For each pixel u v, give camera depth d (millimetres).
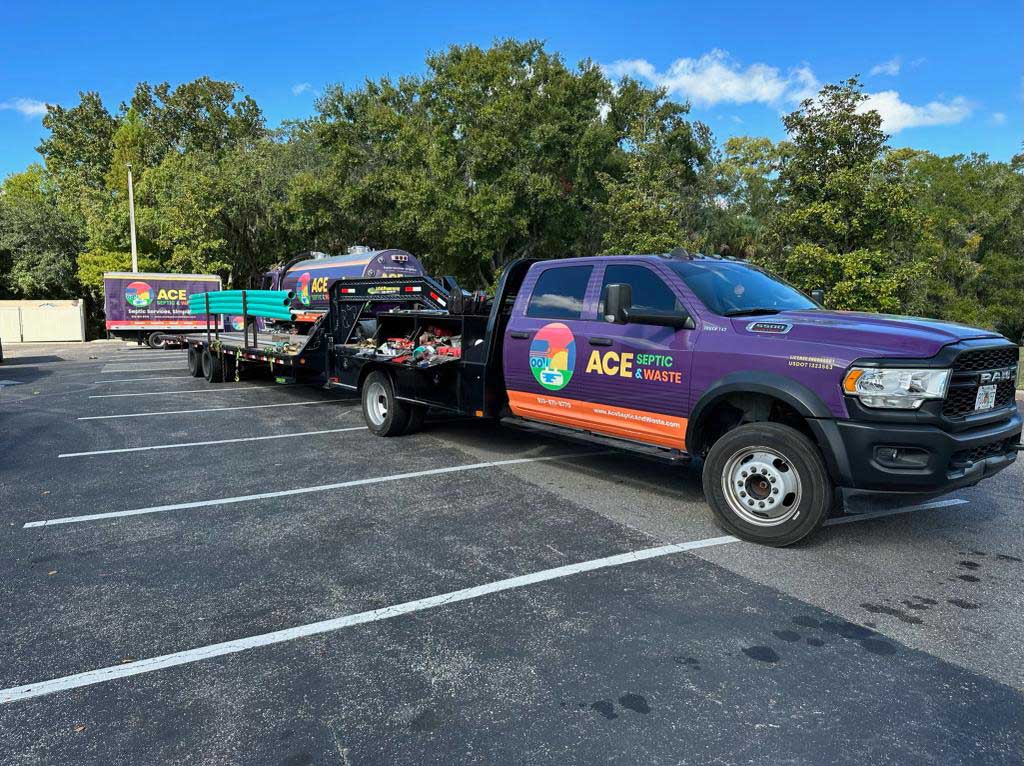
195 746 2590
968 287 35969
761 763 2465
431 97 30172
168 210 30000
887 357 4090
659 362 5129
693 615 3621
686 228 31297
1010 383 4621
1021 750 2527
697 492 5926
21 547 4684
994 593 3896
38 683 3031
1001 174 38844
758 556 4434
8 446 7941
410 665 3150
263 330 13602
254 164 29891
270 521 5191
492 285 30531
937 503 5605
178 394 12445
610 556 4449
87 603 3822
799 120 14547
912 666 3123
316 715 2779
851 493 4250
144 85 45188
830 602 3775
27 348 30062
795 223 14562
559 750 2545
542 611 3680
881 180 13930
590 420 5793
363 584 4043
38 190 54375
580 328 5801
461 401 6996
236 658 3232
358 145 29469
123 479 6438
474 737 2625
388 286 8977
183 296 27406
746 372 4594
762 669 3096
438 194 26641
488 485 6156
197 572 4242
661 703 2836
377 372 8305
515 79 29172
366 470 6719
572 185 30938
